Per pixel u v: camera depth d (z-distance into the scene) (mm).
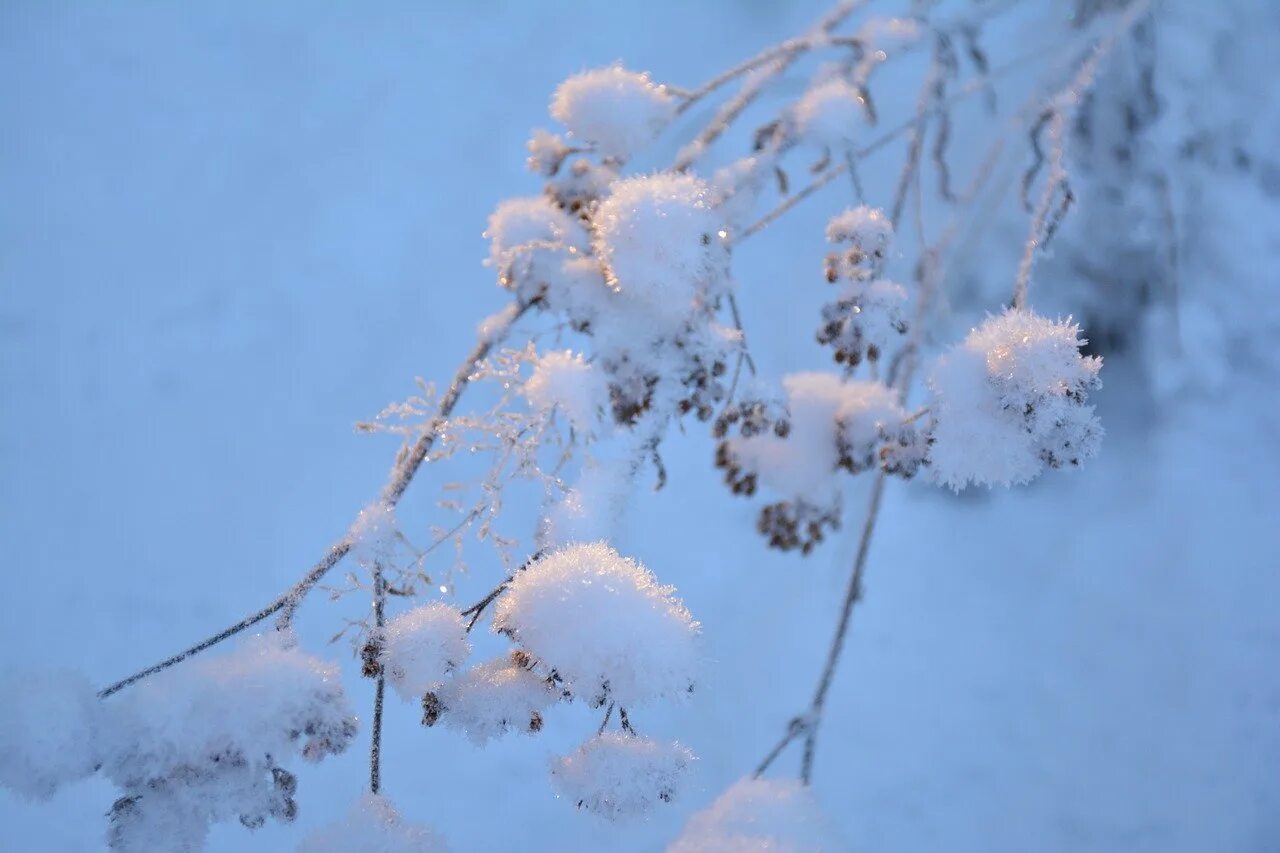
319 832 598
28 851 867
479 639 948
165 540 1089
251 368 1223
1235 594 1036
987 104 803
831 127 685
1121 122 1051
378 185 1382
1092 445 618
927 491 1124
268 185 1375
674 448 1167
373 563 615
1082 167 1062
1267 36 1081
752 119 1244
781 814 642
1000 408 621
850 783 943
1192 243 1130
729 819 641
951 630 1038
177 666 606
